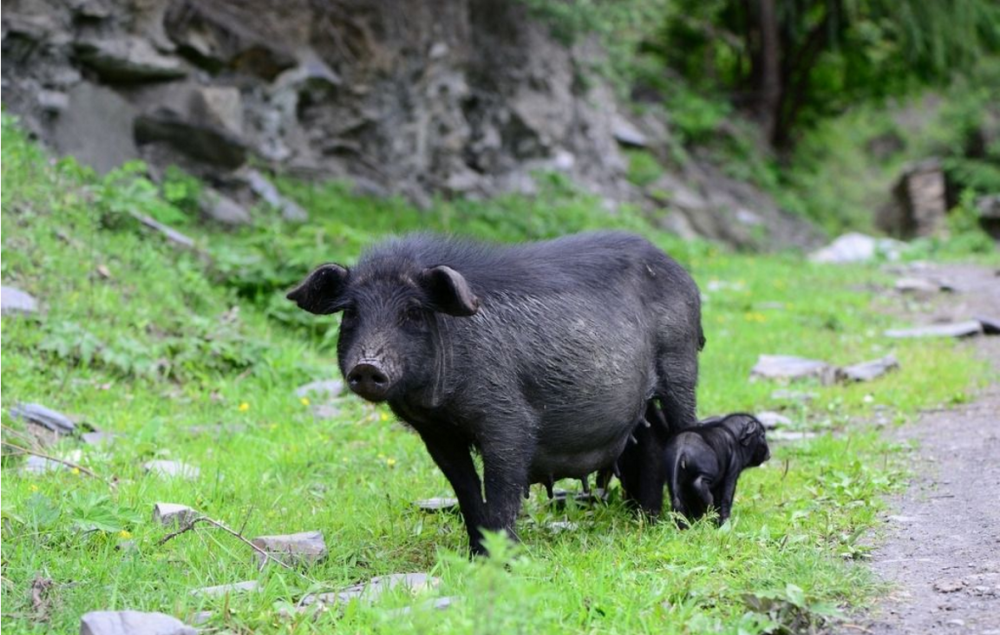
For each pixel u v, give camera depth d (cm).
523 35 6391
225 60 4462
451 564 1587
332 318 3369
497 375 1673
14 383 2539
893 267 6250
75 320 2880
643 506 1962
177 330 3064
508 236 5334
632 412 1847
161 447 2347
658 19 7369
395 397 1602
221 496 2020
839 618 1420
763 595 1421
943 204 9594
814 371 3234
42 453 2183
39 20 3706
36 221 3192
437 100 5603
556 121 6569
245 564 1650
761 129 9212
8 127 3447
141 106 4131
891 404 2875
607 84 7531
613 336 1797
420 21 5481
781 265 6100
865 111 11931
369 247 1777
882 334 3978
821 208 9331
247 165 4381
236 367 2988
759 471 2228
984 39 9631
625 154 7538
